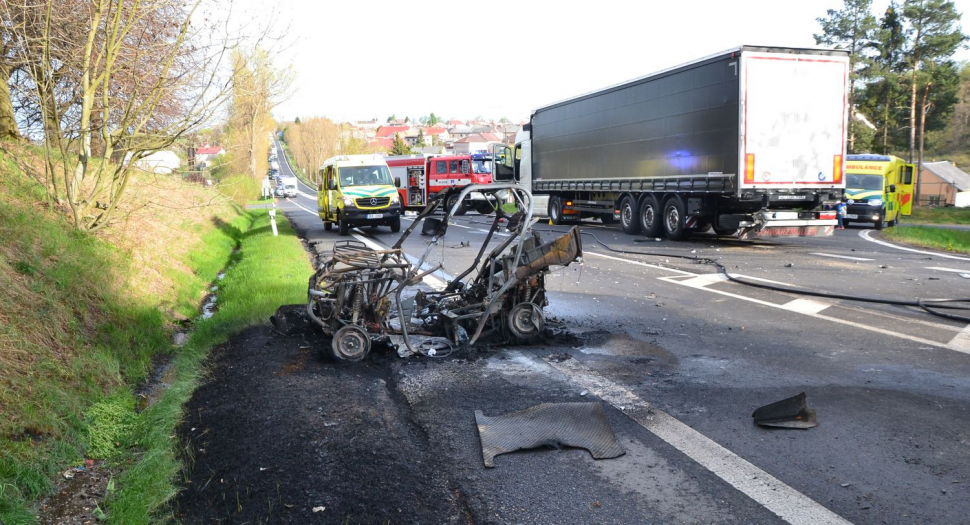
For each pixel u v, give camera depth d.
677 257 14.48
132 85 9.56
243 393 5.61
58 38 8.59
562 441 4.49
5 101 11.16
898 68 52.22
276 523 3.46
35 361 5.24
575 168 23.73
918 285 10.33
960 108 76.56
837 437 4.48
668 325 7.90
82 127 8.88
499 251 7.16
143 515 3.66
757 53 15.44
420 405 5.28
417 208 41.34
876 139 57.34
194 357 6.75
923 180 62.84
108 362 6.09
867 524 3.39
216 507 3.71
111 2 8.53
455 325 6.92
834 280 10.95
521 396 5.45
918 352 6.46
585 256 14.93
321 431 4.64
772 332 7.44
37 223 7.75
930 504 3.57
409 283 6.74
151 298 9.02
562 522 3.49
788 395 5.34
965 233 20.39
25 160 10.62
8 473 3.94
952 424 4.63
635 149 19.91
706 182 16.77
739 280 10.99
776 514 3.51
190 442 4.65
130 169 9.47
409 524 3.45
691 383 5.71
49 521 3.77
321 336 7.31
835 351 6.58
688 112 17.34
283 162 143.00
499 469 4.13
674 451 4.34
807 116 15.98
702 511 3.57
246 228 25.58
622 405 5.20
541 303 7.29
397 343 6.95
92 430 4.89
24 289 6.09
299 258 13.88
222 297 10.42
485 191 6.93
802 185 16.09
